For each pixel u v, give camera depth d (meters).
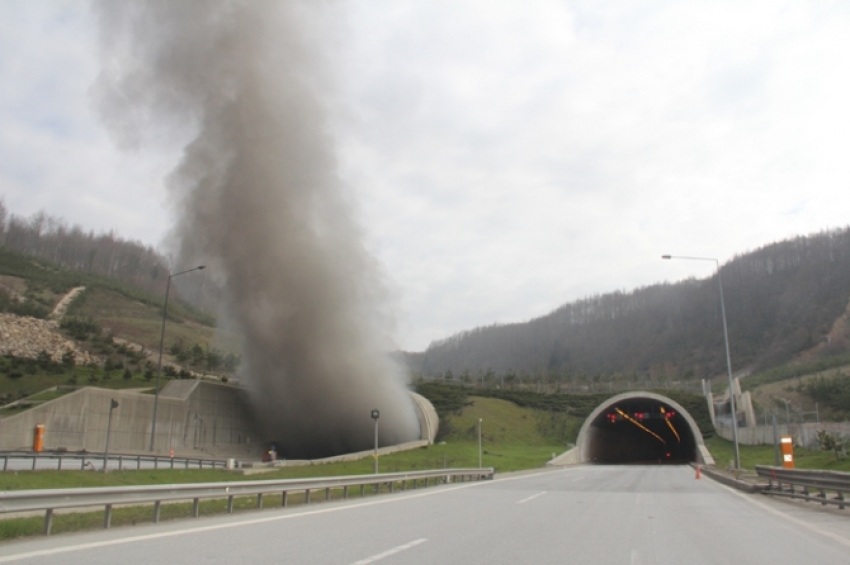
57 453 33.16
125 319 94.81
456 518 13.67
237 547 9.05
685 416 69.75
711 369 150.00
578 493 22.94
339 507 16.28
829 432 47.16
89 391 42.34
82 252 146.88
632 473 43.62
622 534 11.50
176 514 13.88
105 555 8.20
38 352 62.72
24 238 138.75
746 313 163.75
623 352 185.00
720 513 16.00
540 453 63.72
